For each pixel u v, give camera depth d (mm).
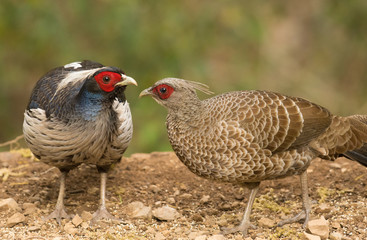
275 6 30266
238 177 12570
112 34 24547
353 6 27625
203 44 25406
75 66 14711
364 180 15336
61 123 12742
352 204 13742
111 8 23875
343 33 31000
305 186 13156
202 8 25047
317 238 11844
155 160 17688
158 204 14742
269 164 12445
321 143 12906
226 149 12336
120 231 13047
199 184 15930
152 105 23750
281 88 31094
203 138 12469
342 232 12406
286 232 12570
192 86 12789
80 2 23656
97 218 13594
